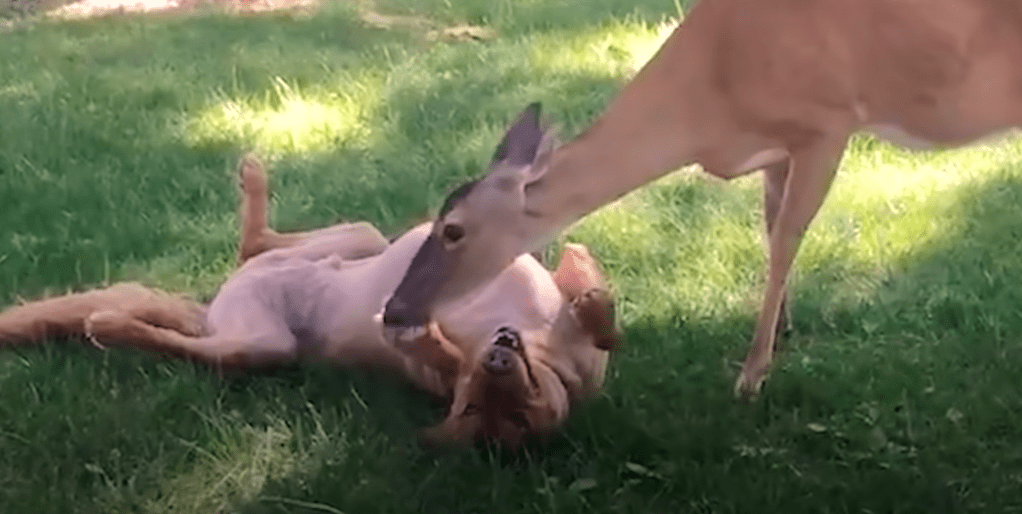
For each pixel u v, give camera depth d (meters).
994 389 4.09
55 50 6.97
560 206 3.83
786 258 3.94
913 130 3.88
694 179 5.24
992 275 4.63
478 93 6.18
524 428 3.83
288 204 5.20
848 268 4.73
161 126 5.94
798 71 3.82
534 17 7.29
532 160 3.81
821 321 4.46
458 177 5.39
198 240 4.97
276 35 7.14
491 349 3.78
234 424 4.00
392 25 7.35
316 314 4.23
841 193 5.15
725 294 4.57
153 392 4.11
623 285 4.63
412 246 4.14
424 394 4.14
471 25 7.32
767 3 3.82
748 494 3.72
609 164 3.85
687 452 3.87
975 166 5.31
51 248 4.91
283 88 6.25
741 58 3.83
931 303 4.51
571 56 6.56
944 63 3.81
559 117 5.86
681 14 7.07
